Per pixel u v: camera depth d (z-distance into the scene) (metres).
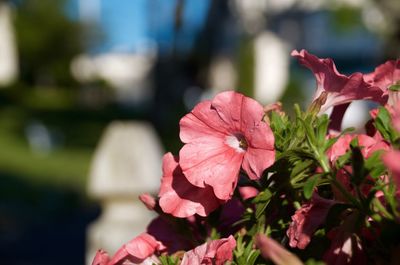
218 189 1.16
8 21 35.72
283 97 18.28
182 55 20.77
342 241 1.08
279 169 1.15
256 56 21.19
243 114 1.14
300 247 1.08
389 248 1.03
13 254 10.21
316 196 1.11
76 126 22.20
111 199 4.80
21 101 30.95
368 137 1.21
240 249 1.16
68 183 14.07
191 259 1.15
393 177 0.98
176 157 1.26
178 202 1.22
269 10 21.58
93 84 34.88
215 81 26.31
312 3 20.12
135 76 36.38
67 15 36.84
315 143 1.12
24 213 12.09
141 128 4.89
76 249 10.52
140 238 1.29
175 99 20.55
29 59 36.09
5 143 18.42
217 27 21.55
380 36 14.61
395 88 1.21
